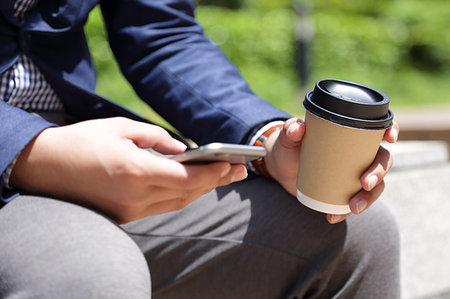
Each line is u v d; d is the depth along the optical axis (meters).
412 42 9.46
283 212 0.96
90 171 0.68
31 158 0.69
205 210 0.98
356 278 0.95
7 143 0.68
